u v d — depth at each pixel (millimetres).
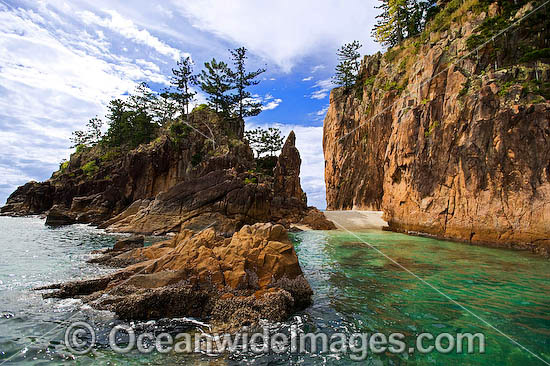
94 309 8367
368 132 45000
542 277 11961
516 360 5953
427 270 13281
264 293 9047
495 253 17172
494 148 20594
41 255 16562
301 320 8000
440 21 33094
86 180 51000
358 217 35844
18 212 51875
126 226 27953
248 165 47312
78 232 28031
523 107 19656
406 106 30609
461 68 24641
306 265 14555
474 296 9758
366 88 49031
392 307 8914
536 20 22641
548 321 7758
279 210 34719
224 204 27141
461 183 22406
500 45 23422
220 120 54312
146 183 41719
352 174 47562
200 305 8422
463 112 23094
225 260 10266
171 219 27375
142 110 60594
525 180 18938
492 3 26641
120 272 10406
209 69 55625
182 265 10016
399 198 28906
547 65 20797
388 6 51688
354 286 11055
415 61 35594
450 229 22859
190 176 41844
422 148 26188
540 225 17781
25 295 9609
